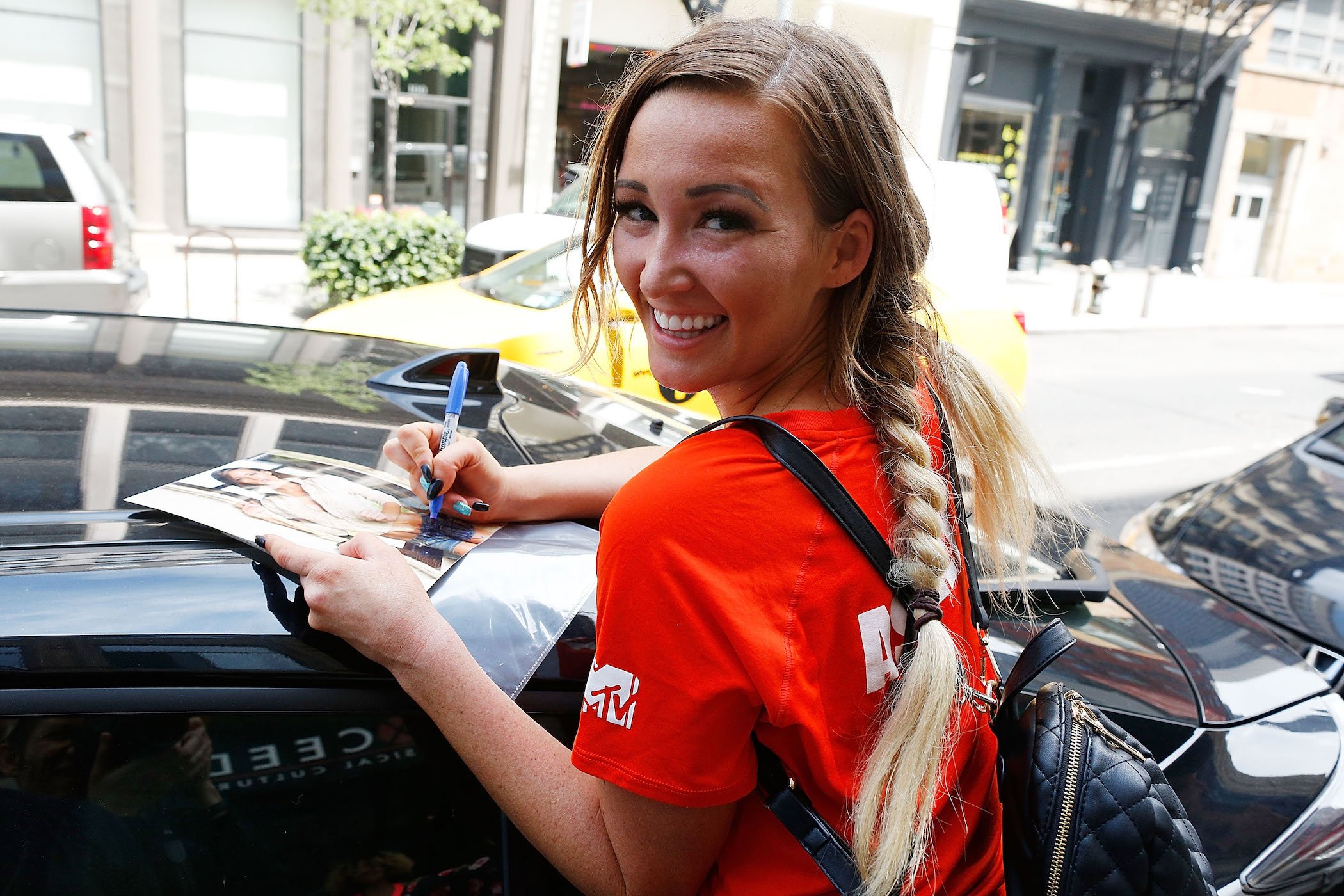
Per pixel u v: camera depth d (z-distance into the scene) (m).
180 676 1.00
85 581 1.04
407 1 10.59
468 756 0.99
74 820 0.99
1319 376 11.38
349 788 1.06
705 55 0.91
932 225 5.93
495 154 13.53
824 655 0.91
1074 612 1.88
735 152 0.89
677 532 0.88
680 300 0.95
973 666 1.10
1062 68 18.36
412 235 9.02
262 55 12.41
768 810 0.97
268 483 1.26
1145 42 18.23
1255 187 21.25
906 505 0.95
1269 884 1.53
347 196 13.16
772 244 0.92
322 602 1.00
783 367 1.03
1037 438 1.28
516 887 1.10
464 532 1.24
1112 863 0.97
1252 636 2.03
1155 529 3.78
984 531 1.19
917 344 1.08
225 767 1.02
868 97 0.95
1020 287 16.56
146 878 1.01
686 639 0.87
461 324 5.18
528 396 1.95
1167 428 8.30
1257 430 8.41
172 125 12.06
